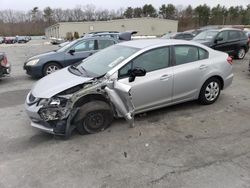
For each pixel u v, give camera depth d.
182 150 4.04
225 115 5.41
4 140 4.46
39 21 100.88
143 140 4.36
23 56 19.78
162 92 5.08
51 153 4.01
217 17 88.75
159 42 5.25
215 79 5.90
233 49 13.36
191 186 3.23
